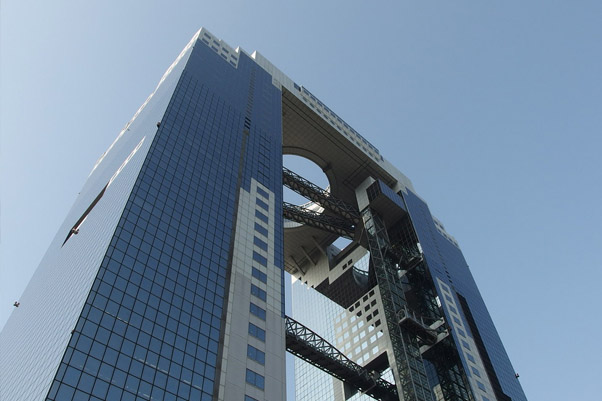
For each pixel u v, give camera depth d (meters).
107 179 83.56
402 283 129.50
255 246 74.69
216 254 66.94
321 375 147.25
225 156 84.88
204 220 69.62
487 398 102.88
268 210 84.06
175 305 56.22
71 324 47.97
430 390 100.88
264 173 91.12
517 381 117.00
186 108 86.25
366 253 155.50
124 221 59.09
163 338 52.19
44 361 48.31
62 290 60.31
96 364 45.28
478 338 118.69
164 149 73.81
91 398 42.91
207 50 110.56
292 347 100.44
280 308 69.50
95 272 52.31
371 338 134.50
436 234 148.25
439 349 111.25
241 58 120.94
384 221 143.75
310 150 142.75
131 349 48.72
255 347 61.25
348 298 152.25
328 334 151.12
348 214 140.75
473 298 133.88
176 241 62.91
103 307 49.69
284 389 60.34
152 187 66.56
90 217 72.31
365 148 148.00
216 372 54.47
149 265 57.28
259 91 114.06
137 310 52.19
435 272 127.69
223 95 99.50
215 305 60.81
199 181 74.81
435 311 118.75
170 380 49.53
